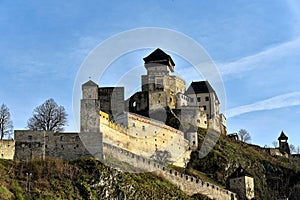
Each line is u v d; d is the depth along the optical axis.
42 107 163.62
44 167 116.00
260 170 179.88
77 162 119.50
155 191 121.75
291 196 172.25
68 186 111.88
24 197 105.44
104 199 112.44
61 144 124.56
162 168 132.75
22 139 124.00
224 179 161.62
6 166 115.62
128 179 119.06
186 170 153.00
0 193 103.12
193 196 135.75
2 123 155.00
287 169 186.38
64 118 164.75
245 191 156.88
